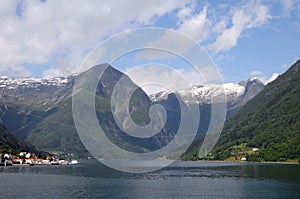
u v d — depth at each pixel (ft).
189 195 207.00
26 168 539.70
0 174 399.03
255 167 509.76
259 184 272.10
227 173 385.70
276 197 203.00
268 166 536.42
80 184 269.64
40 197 200.23
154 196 202.39
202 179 311.06
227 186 255.50
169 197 198.39
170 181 290.56
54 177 344.69
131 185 258.78
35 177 348.18
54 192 221.05
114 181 291.38
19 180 313.53
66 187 249.34
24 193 217.56
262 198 199.31
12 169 510.99
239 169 459.73
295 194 214.28
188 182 283.18
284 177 334.03
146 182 282.15
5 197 200.85
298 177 332.60
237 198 197.67
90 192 220.02
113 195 205.67
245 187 249.96
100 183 276.21
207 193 216.54
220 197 200.85
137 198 194.59
